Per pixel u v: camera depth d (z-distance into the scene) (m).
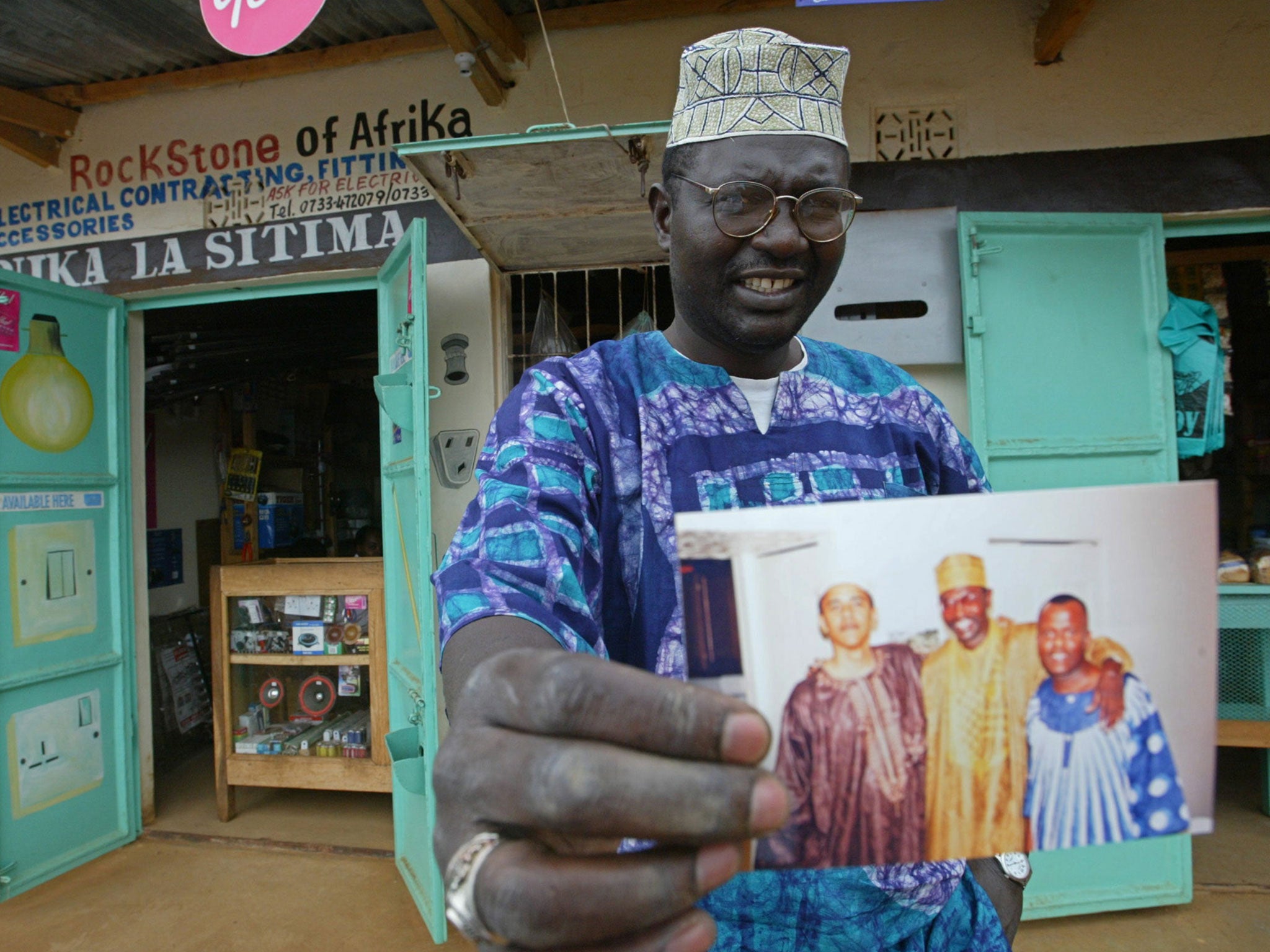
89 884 2.94
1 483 2.89
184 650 4.50
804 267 0.84
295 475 5.29
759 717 0.40
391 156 3.00
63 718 3.07
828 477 0.86
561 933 0.39
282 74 3.05
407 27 2.89
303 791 3.77
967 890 0.93
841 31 2.78
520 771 0.39
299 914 2.71
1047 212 2.71
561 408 0.81
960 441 0.99
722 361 0.90
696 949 0.41
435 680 2.46
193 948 2.52
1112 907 2.62
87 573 3.18
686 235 0.85
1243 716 3.08
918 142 2.76
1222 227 2.75
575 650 0.64
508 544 0.68
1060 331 2.64
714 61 0.82
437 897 2.50
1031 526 0.54
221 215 3.15
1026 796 0.52
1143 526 0.54
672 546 0.81
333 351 4.20
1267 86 2.65
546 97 2.90
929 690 0.52
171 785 3.88
